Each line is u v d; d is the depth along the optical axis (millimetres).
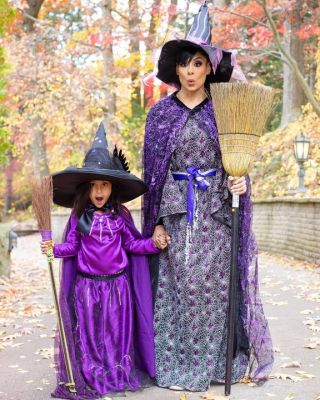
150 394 3916
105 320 4027
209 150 4074
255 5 14750
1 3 8953
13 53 22219
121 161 4273
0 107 9641
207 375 4023
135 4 21672
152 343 4094
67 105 22391
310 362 4633
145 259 4188
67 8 26016
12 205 36375
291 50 18812
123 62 24438
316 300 7379
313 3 15344
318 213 10977
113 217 4094
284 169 16750
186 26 18516
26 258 16562
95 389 3906
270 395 3848
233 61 4148
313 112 17547
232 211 3920
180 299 4094
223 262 4102
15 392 4000
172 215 4109
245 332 4156
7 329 6180
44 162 26844
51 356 4934
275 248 13609
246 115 3822
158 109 4211
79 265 4070
